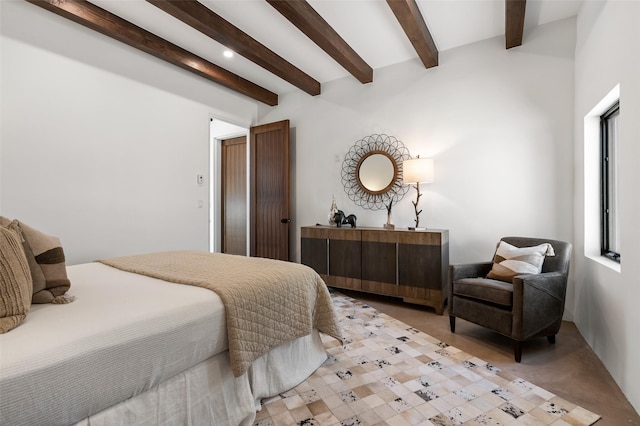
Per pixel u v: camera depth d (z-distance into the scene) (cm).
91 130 309
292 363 188
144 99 352
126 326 115
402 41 345
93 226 311
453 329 270
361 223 420
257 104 506
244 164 554
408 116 385
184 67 378
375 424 153
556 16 299
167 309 130
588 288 253
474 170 345
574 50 297
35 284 132
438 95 365
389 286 345
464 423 154
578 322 280
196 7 281
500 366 210
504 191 330
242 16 303
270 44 353
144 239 352
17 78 263
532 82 316
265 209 482
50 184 282
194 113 405
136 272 193
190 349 133
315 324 208
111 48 323
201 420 138
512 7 259
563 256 250
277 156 468
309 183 467
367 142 415
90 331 108
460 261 352
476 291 246
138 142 346
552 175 308
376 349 235
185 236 393
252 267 200
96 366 104
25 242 133
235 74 430
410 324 288
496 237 334
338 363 213
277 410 163
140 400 119
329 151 448
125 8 295
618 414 162
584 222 267
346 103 432
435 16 301
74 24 295
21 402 87
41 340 99
